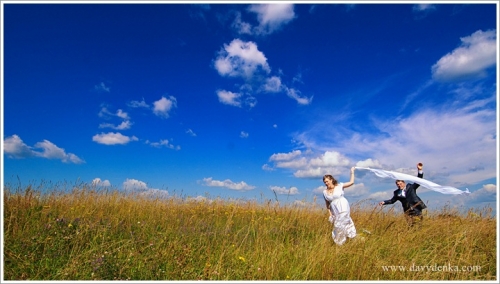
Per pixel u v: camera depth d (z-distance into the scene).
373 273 5.18
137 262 5.18
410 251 6.03
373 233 6.98
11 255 4.95
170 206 9.20
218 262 5.13
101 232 6.23
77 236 5.83
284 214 8.80
